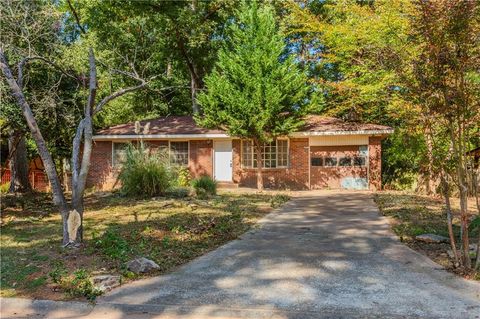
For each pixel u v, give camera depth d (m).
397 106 14.32
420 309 4.63
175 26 23.28
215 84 17.84
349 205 13.38
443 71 5.74
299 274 5.97
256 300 5.02
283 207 13.02
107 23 22.95
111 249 7.21
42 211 13.41
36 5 12.33
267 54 17.44
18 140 15.99
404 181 20.47
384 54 6.84
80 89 14.16
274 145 20.25
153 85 25.50
